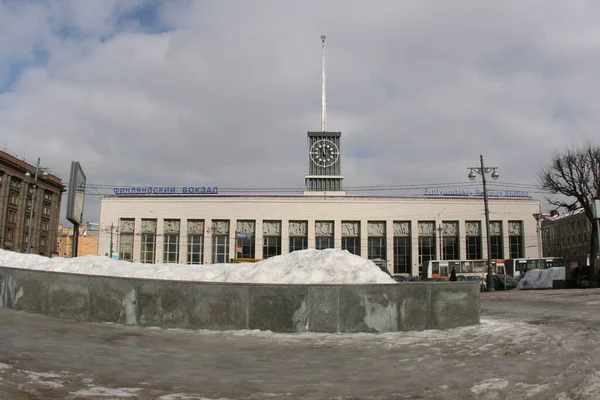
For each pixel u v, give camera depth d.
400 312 9.98
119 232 74.81
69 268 13.80
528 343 8.20
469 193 78.12
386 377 6.11
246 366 6.69
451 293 10.42
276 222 75.06
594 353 7.28
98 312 10.59
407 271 73.69
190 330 9.89
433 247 73.94
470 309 10.60
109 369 6.04
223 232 74.81
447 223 74.44
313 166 83.19
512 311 14.34
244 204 74.81
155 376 5.87
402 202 74.56
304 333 9.68
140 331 9.55
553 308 15.15
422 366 6.72
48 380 5.22
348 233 74.69
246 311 9.92
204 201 74.94
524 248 73.19
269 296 9.91
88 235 114.62
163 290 10.21
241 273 11.85
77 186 22.88
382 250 74.31
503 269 54.75
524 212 74.19
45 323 9.81
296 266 11.53
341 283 10.70
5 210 73.62
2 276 12.26
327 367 6.70
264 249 74.44
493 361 6.91
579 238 87.56
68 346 7.34
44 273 11.29
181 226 74.50
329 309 9.83
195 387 5.48
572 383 5.64
